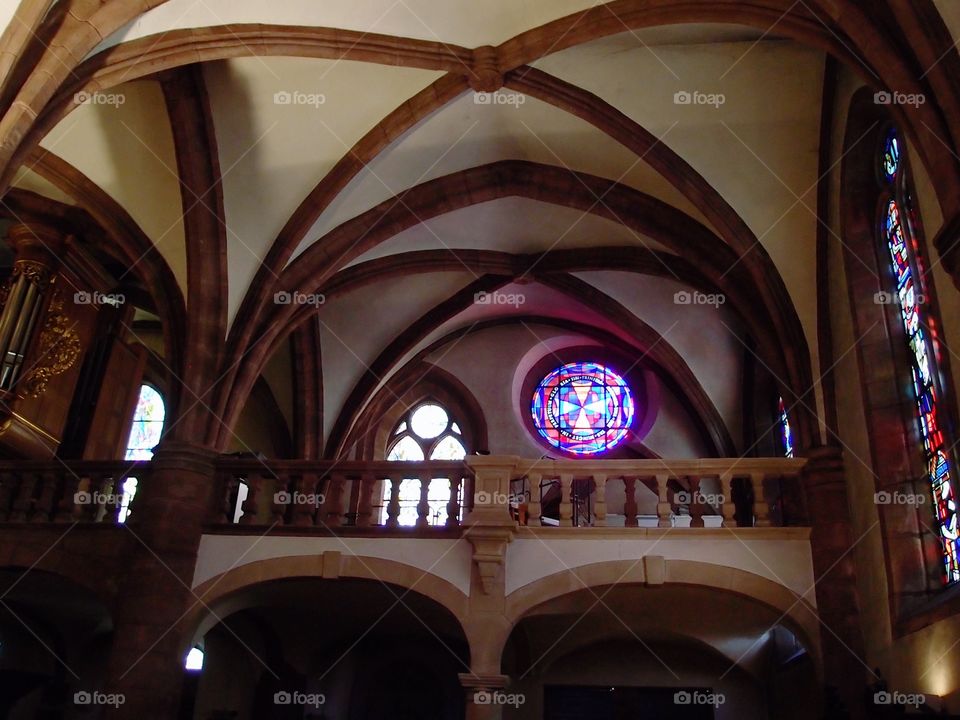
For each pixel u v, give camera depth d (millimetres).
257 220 17766
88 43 11352
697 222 18141
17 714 20266
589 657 20375
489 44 15117
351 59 14836
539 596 14789
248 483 16719
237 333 17812
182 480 16359
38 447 19141
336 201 18234
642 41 15250
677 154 16625
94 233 19703
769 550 14938
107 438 21359
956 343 11469
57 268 19750
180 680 15344
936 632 11562
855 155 14734
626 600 16500
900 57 10633
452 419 26297
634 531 15117
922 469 13562
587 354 26656
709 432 23719
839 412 15586
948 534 12648
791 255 16469
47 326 19719
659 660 20250
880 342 14375
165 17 12656
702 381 23500
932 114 10289
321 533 15836
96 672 21391
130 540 16188
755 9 12711
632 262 21359
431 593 15062
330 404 24297
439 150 18266
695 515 15359
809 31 12383
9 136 10672
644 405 25703
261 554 15844
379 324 24141
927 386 13328
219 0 13000
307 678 20609
